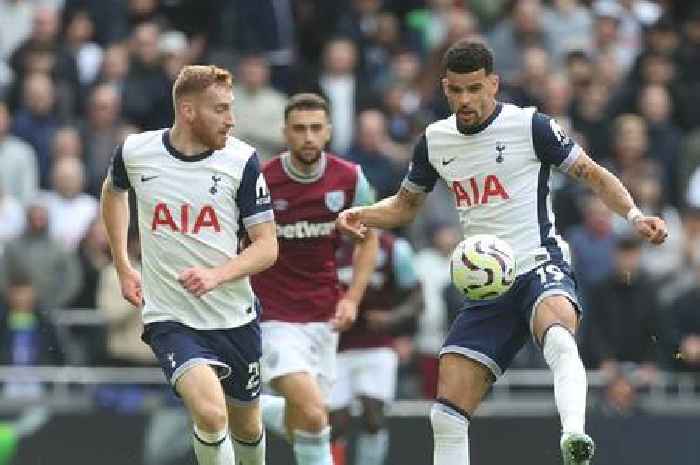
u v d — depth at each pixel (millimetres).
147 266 21406
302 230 25609
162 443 31641
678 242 37594
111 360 32688
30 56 40406
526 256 21188
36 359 33156
